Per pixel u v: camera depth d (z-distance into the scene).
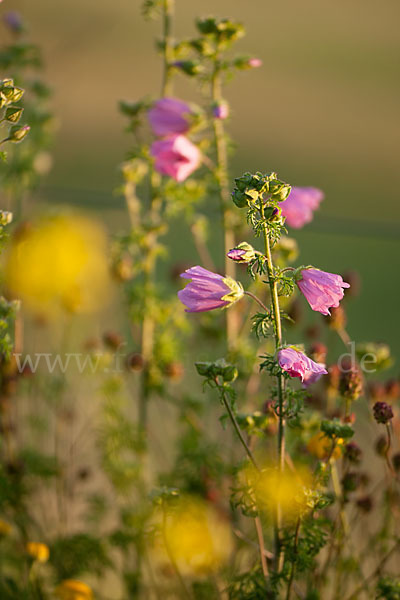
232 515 1.49
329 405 1.42
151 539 1.34
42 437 1.58
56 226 1.46
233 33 1.49
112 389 1.53
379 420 1.36
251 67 1.49
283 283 1.28
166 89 1.53
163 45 1.52
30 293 1.43
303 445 1.40
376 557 1.48
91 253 1.49
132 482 1.52
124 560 1.52
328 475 1.33
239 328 1.56
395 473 1.42
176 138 1.46
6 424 1.48
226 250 1.52
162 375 1.54
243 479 1.37
